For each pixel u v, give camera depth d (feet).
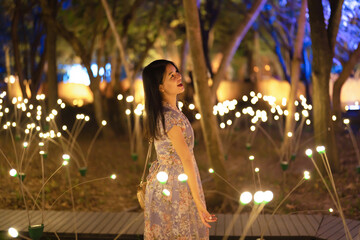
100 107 40.42
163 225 10.46
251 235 15.57
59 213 18.16
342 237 15.02
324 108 24.52
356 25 28.81
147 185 10.82
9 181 23.48
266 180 25.40
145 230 10.71
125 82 56.65
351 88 57.00
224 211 19.67
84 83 73.61
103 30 36.42
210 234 15.67
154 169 10.76
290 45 39.17
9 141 32.81
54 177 25.09
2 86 48.08
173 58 56.75
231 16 48.32
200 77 19.65
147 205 10.68
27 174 25.04
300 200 21.22
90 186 24.18
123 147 36.04
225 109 21.99
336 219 17.03
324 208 19.76
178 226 10.40
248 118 47.01
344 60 32.48
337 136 32.65
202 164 29.55
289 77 41.60
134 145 36.70
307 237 15.49
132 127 43.83
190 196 10.55
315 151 25.05
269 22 39.45
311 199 21.34
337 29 23.80
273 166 28.53
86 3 36.27
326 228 16.07
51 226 16.51
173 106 10.59
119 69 45.80
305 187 23.31
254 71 65.31
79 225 16.65
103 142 38.58
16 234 9.98
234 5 43.21
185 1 18.78
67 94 73.36
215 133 20.01
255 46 52.42
